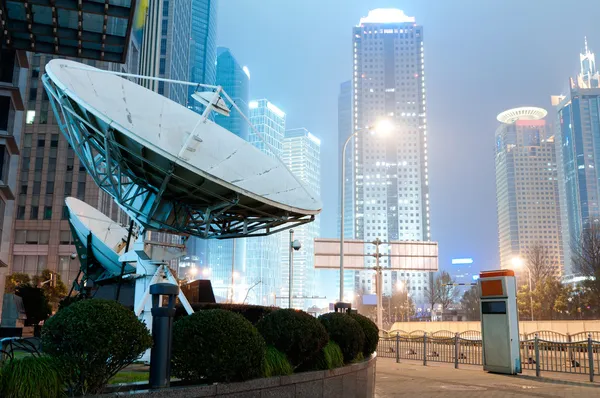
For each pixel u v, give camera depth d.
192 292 23.78
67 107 14.27
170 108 16.81
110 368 7.32
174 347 8.47
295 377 9.81
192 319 8.67
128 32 32.28
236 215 17.30
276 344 10.27
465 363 26.19
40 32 31.66
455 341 24.78
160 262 15.95
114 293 22.88
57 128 81.19
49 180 79.75
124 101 15.55
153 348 8.03
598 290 62.47
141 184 15.68
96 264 24.33
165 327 8.09
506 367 20.70
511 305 21.02
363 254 45.31
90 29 32.16
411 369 23.39
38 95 82.12
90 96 14.69
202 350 8.38
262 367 9.44
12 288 56.72
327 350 11.46
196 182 14.75
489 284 21.50
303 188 17.86
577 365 24.05
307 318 10.66
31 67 82.62
